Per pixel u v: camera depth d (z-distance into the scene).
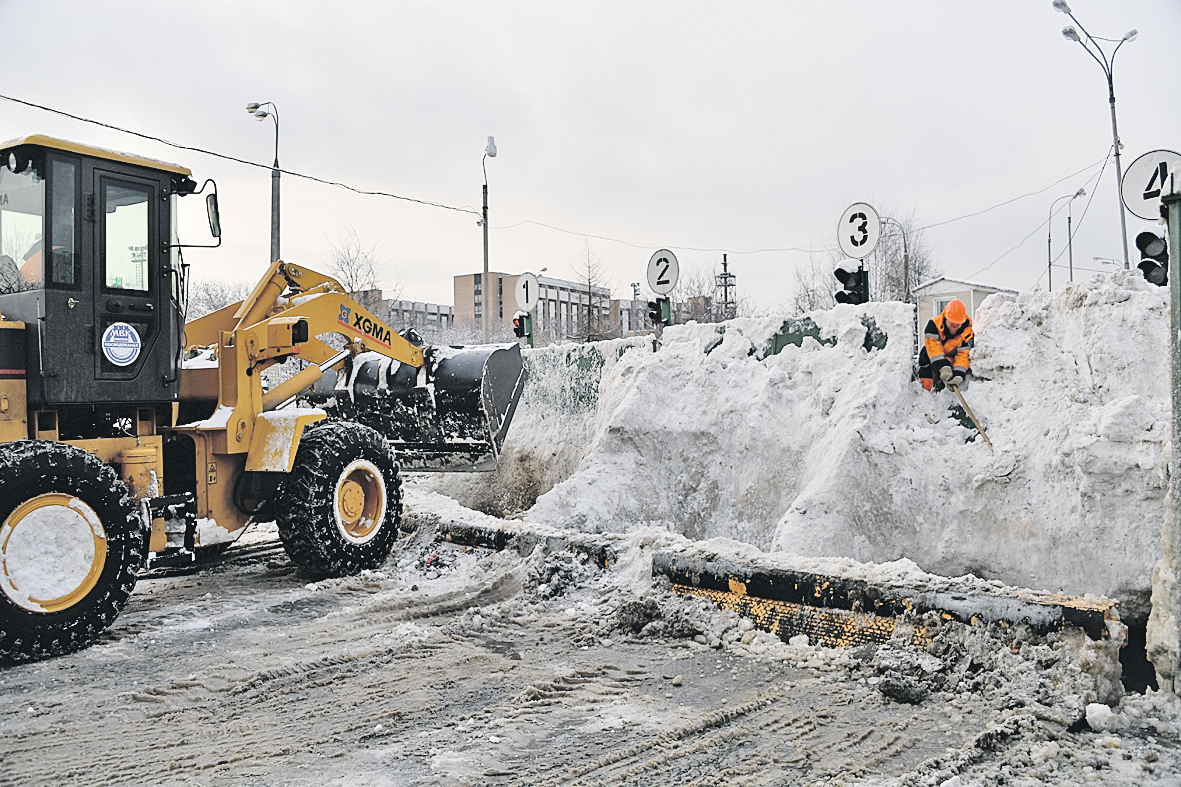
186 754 3.83
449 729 4.06
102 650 5.41
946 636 4.52
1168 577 4.09
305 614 6.27
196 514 6.79
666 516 9.02
